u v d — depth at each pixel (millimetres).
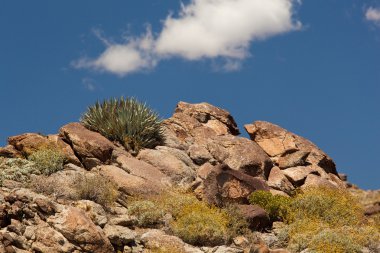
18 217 19844
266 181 29266
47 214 19656
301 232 22266
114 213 22203
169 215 22703
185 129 32969
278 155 32219
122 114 29188
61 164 25359
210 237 21312
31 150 26438
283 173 29938
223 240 21516
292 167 30969
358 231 22625
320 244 20438
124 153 27281
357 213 25547
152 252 19703
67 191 22453
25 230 19203
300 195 25906
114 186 24469
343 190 29391
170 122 33156
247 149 30125
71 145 26828
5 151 26531
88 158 26219
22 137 26969
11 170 23906
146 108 30047
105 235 19656
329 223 24078
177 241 20312
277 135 33250
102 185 23172
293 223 23266
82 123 29422
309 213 24578
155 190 24594
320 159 32250
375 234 22500
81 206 21000
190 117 33875
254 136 33625
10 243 18578
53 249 18625
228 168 25641
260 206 24609
